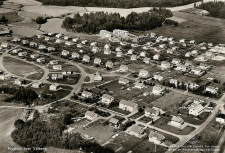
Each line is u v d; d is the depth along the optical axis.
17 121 160.50
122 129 159.12
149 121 169.88
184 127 164.62
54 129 153.12
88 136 151.88
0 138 148.38
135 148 143.25
